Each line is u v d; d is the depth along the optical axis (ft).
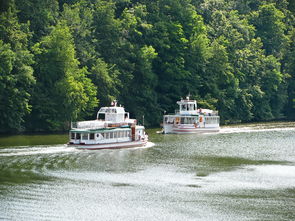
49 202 399.24
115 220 368.68
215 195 427.74
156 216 377.30
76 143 615.57
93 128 631.97
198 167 530.68
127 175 486.79
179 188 446.19
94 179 468.34
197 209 392.88
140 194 426.51
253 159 583.99
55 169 500.74
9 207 385.09
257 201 413.59
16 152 578.66
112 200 408.87
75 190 431.84
